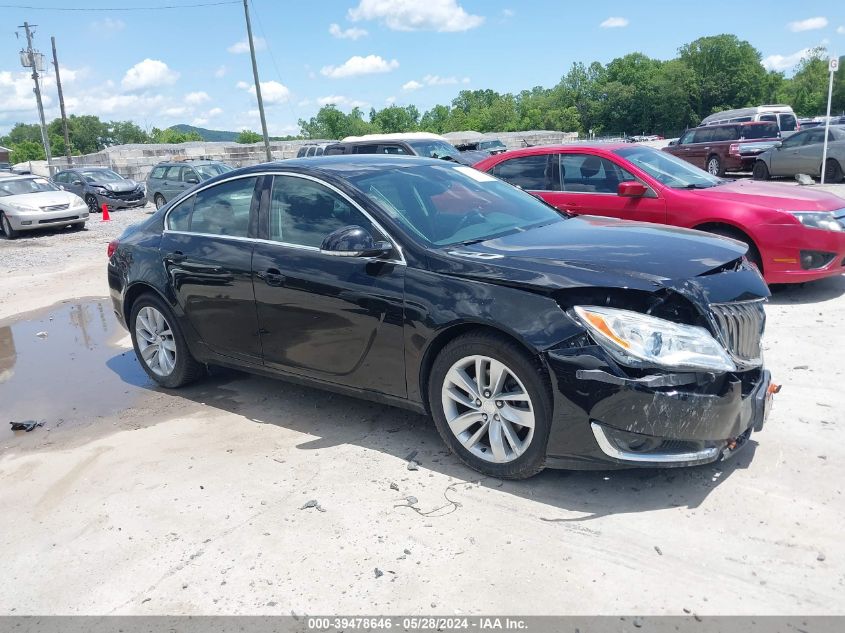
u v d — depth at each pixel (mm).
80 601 2977
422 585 2910
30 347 7180
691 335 3229
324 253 4113
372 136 17984
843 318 6281
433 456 4043
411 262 3850
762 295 3633
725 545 3051
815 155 18391
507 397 3557
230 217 4848
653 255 3627
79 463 4293
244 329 4707
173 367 5387
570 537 3174
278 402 5051
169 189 21438
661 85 112188
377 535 3283
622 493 3506
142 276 5309
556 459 3438
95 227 19250
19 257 13938
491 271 3576
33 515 3715
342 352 4180
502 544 3152
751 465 3701
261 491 3766
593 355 3236
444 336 3732
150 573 3123
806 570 2867
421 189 4492
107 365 6355
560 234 4164
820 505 3305
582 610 2711
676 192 7285
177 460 4219
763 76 112438
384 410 4773
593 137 104812
